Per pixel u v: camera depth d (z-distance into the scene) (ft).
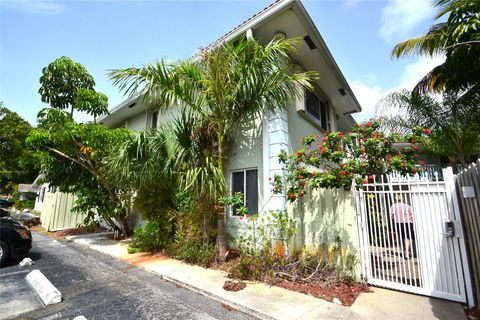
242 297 11.89
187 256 18.19
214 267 16.74
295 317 9.94
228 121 18.15
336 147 15.40
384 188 14.34
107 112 30.50
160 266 17.37
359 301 11.48
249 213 20.26
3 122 84.89
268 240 15.89
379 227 13.71
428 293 11.93
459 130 24.39
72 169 29.81
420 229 12.64
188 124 19.79
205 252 17.87
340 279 13.37
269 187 18.89
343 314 10.18
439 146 27.48
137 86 17.06
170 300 12.12
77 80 31.68
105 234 31.91
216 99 17.10
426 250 12.36
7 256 17.65
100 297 12.46
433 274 12.03
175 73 17.37
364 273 13.56
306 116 24.27
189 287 13.71
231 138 22.15
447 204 12.06
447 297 11.48
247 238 17.80
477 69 19.03
